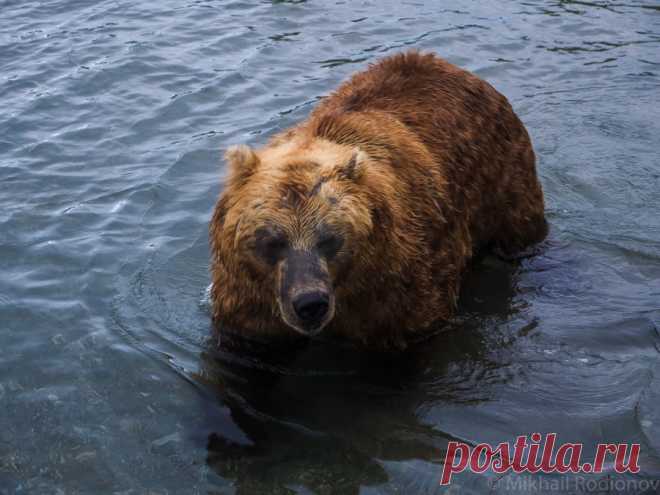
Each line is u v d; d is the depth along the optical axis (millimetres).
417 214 6273
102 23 12453
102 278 7258
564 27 12664
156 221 8086
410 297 6188
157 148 9375
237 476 5254
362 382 6121
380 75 7188
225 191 5785
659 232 8148
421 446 5484
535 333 6699
